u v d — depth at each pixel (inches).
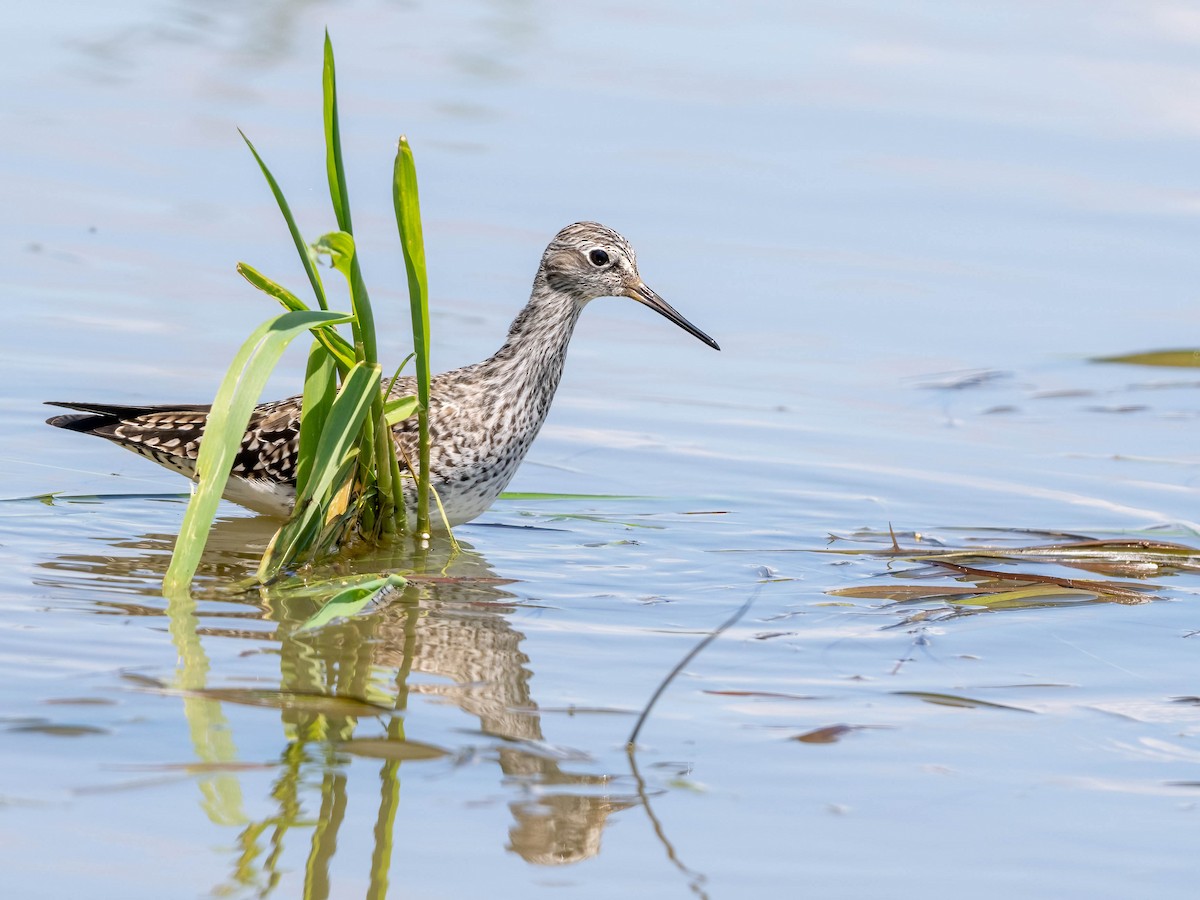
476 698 343.6
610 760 312.0
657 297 553.3
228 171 831.7
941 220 821.2
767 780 305.7
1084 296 741.3
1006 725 338.0
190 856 266.7
